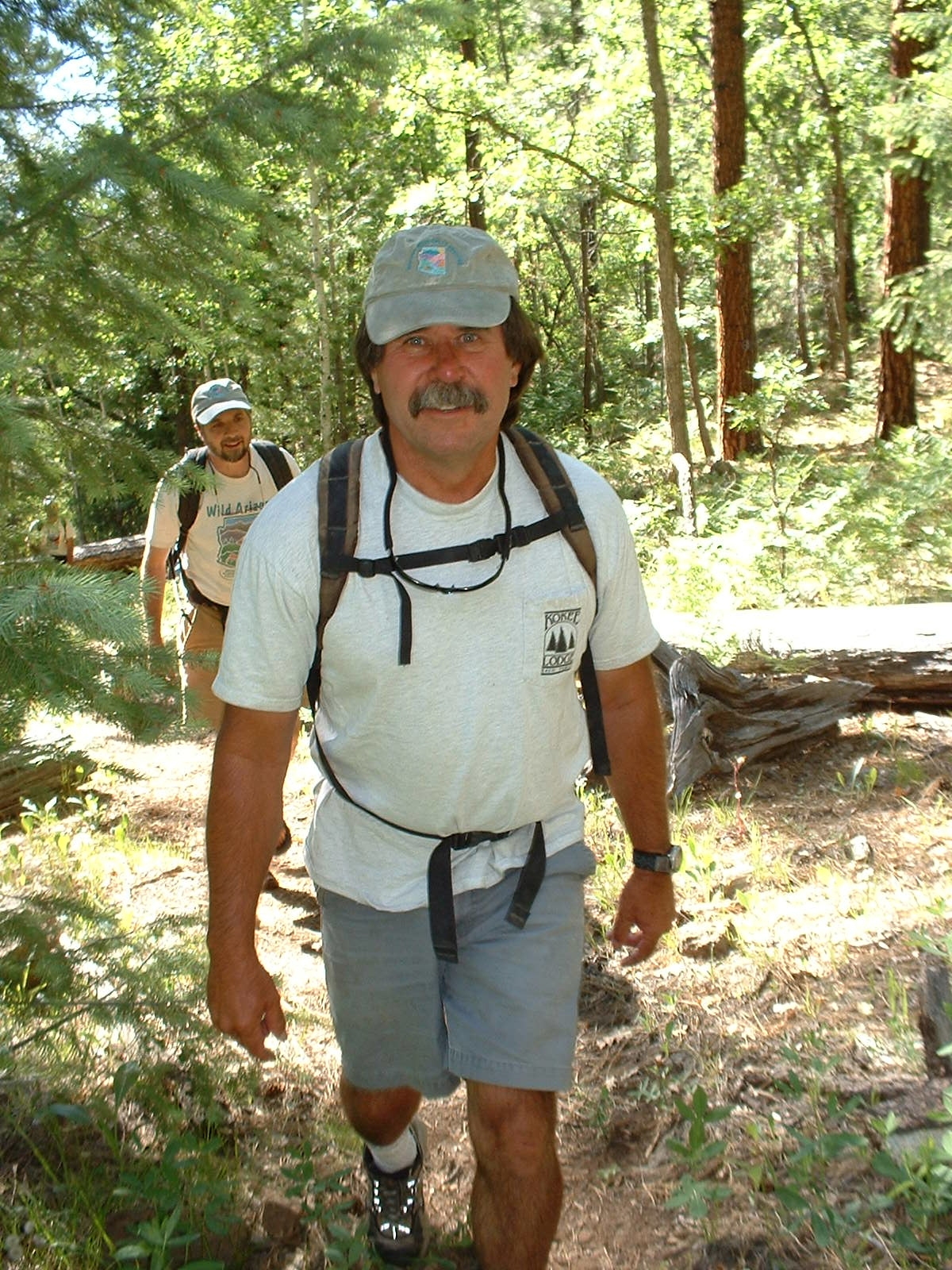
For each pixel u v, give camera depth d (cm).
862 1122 261
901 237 1447
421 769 209
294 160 362
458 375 201
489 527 206
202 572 432
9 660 206
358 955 223
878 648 557
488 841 221
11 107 327
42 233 313
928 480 905
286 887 447
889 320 1186
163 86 351
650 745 240
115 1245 247
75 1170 271
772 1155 261
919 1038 284
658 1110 293
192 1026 274
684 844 425
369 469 207
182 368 1753
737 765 453
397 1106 236
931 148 1099
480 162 1700
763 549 807
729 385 1518
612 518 219
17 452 254
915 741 516
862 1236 230
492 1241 210
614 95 1401
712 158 1539
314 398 1922
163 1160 259
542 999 215
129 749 601
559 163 1428
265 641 206
